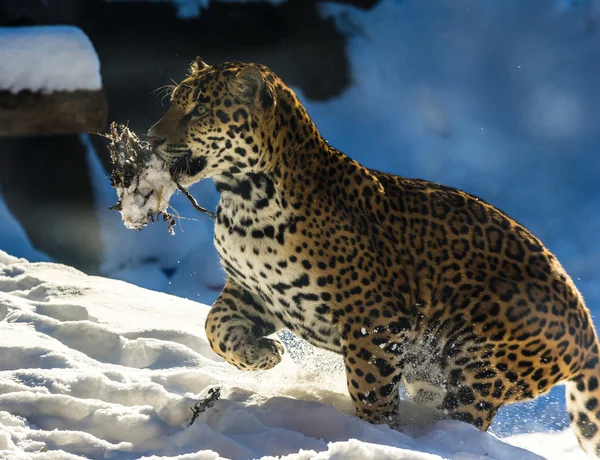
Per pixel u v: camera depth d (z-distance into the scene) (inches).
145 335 526.9
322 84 1424.7
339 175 430.9
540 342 428.5
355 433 373.4
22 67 916.6
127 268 1154.7
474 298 430.9
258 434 362.9
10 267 670.5
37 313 554.6
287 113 423.2
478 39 1471.5
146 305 596.7
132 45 1284.4
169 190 417.1
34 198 1163.3
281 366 513.0
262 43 1362.0
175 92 425.1
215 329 437.4
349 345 412.8
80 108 933.8
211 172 421.1
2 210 1160.8
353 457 317.7
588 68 1441.9
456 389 432.8
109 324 543.5
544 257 452.1
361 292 410.9
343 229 414.3
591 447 457.1
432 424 407.5
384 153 1409.9
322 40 1409.9
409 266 432.8
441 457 342.6
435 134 1432.1
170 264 1163.3
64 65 928.3
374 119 1429.6
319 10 1402.6
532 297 430.6
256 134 412.2
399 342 414.9
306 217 412.2
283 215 412.5
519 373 430.0
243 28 1344.7
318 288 412.8
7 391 399.2
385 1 1486.2
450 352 434.3
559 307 435.5
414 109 1441.9
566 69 1445.6
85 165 1189.7
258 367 434.9
